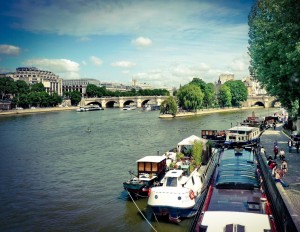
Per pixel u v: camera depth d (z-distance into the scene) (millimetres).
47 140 72312
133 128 91875
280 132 67875
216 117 125250
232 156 35500
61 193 34062
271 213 20875
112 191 34062
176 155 39000
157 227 25250
